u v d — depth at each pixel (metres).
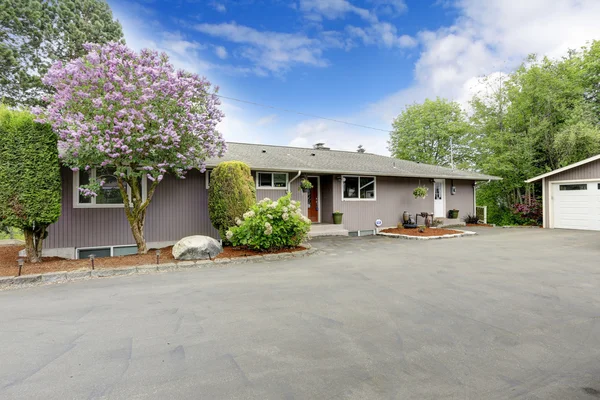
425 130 29.75
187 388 2.31
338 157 15.14
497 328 3.39
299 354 2.82
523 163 16.48
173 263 6.65
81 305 4.20
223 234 8.92
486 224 16.36
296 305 4.16
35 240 6.95
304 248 8.66
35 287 5.14
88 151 6.47
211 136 7.72
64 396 2.22
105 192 8.85
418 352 2.86
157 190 9.49
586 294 4.57
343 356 2.78
